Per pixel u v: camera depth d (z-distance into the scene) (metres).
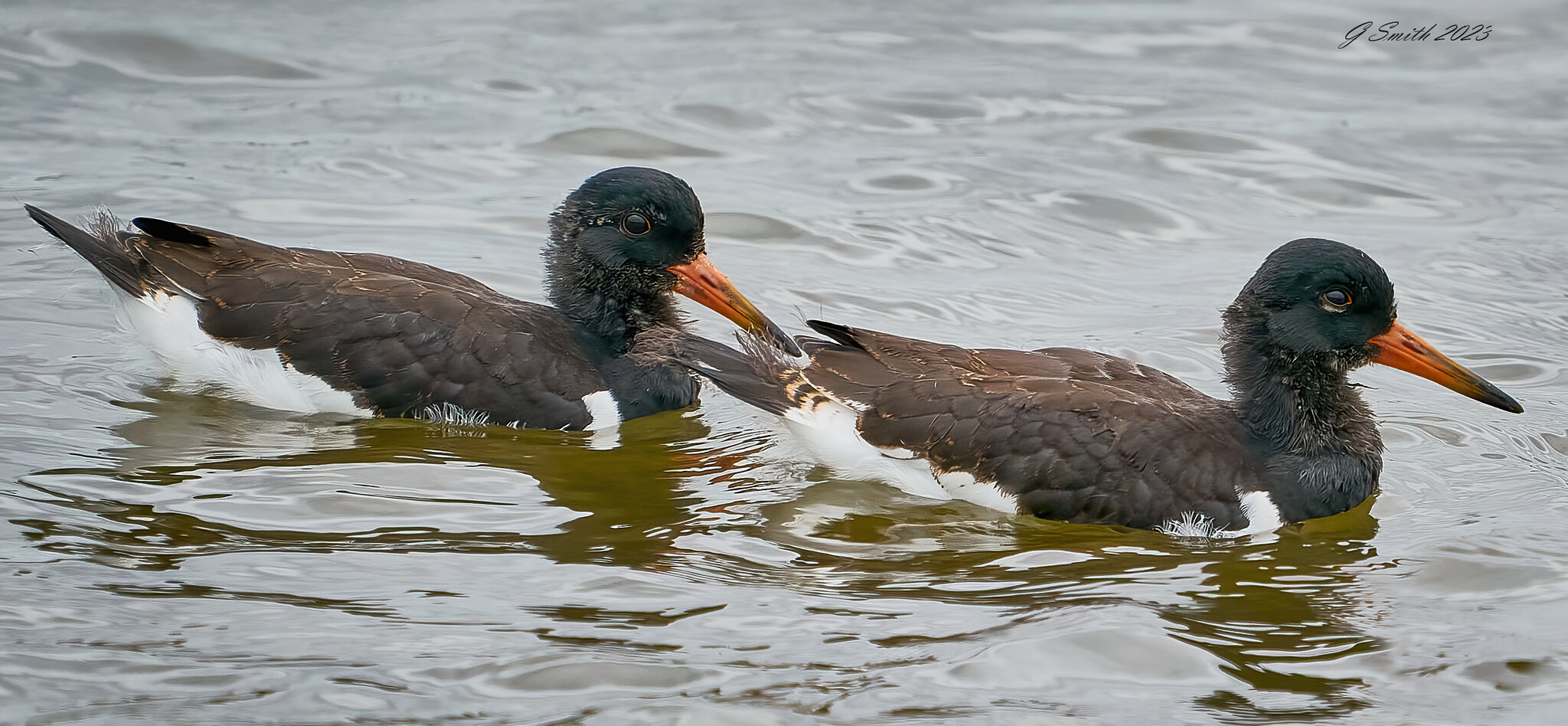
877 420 13.76
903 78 25.30
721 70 25.14
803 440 14.21
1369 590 11.78
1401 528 13.09
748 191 21.09
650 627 10.53
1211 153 22.77
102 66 23.70
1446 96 24.95
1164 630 10.77
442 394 14.77
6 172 19.97
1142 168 22.33
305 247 18.45
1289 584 11.89
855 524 12.98
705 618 10.75
